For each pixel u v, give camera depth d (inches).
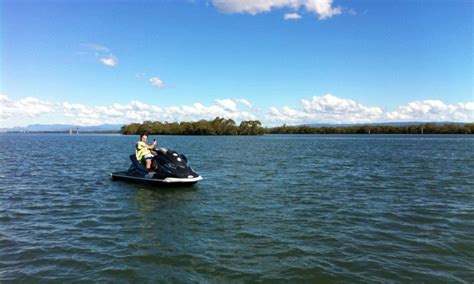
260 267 227.0
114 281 206.5
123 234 298.7
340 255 249.0
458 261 238.5
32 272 219.8
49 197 459.2
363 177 649.0
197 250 257.8
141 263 233.5
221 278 210.5
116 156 1178.0
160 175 532.7
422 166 844.0
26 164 889.5
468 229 312.8
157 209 389.4
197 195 469.1
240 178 629.3
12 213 374.3
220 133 6176.2
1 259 242.4
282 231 306.0
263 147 1827.0
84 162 951.0
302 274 216.7
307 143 2422.5
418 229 313.7
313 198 450.3
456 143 2229.3
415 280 209.5
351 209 389.1
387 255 249.4
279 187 533.6
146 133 585.6
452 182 585.6
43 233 303.1
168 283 203.6
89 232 305.3
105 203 421.4
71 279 209.5
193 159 1039.6
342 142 2568.9
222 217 353.4
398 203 421.1
